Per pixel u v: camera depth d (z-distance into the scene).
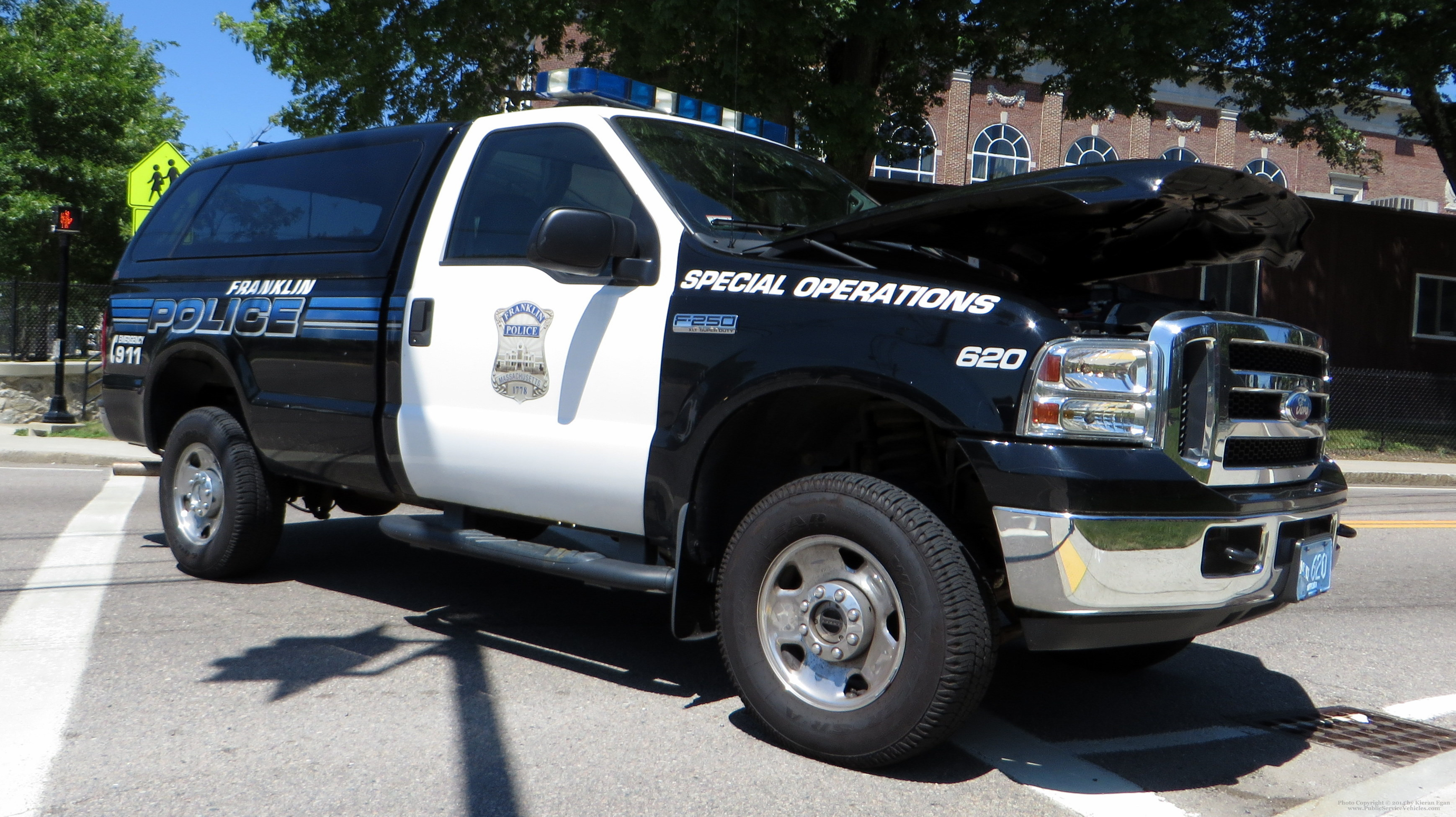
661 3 11.54
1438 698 4.26
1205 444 3.05
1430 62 16.16
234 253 5.33
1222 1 13.54
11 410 14.07
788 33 11.95
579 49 16.06
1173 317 3.08
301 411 4.75
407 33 15.16
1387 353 22.75
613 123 4.09
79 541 6.53
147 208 11.52
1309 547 3.37
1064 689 4.23
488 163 4.41
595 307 3.84
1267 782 3.31
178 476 5.47
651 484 3.64
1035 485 2.91
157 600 5.02
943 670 2.99
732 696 3.92
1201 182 3.25
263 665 4.08
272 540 5.32
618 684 4.00
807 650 3.29
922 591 3.02
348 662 4.14
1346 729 3.85
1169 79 14.64
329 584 5.44
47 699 3.64
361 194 4.81
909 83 16.03
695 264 3.68
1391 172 38.19
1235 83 18.69
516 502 4.07
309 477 4.91
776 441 3.68
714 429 3.48
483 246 4.27
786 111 12.70
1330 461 3.75
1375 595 6.30
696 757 3.28
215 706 3.61
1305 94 17.47
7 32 24.34
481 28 15.09
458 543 4.19
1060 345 2.97
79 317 15.02
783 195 4.32
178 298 5.50
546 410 3.93
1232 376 3.13
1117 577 2.91
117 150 24.42
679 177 3.99
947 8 13.16
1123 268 4.00
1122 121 34.78
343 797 2.91
